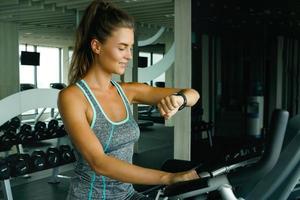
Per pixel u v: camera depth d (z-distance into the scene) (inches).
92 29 33.9
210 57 182.9
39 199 146.3
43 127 176.9
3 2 215.6
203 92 183.8
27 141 170.1
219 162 28.1
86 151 30.4
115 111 36.0
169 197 28.3
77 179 36.2
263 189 27.6
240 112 176.1
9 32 229.3
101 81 35.5
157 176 27.8
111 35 32.7
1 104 170.1
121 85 42.1
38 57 235.3
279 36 169.9
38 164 141.6
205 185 26.0
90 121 34.0
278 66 171.0
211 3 181.2
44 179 173.2
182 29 177.6
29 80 292.5
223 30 180.5
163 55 355.6
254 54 175.8
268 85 173.6
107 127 34.4
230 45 179.9
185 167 67.9
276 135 24.5
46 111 199.5
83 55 35.7
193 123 182.9
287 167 26.6
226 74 181.0
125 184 37.6
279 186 29.4
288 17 166.7
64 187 162.2
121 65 34.1
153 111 389.7
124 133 35.5
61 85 296.2
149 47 373.7
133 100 42.9
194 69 183.6
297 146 26.2
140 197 38.3
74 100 32.8
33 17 253.6
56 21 269.9
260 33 173.5
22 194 152.3
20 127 175.0
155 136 309.6
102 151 30.5
